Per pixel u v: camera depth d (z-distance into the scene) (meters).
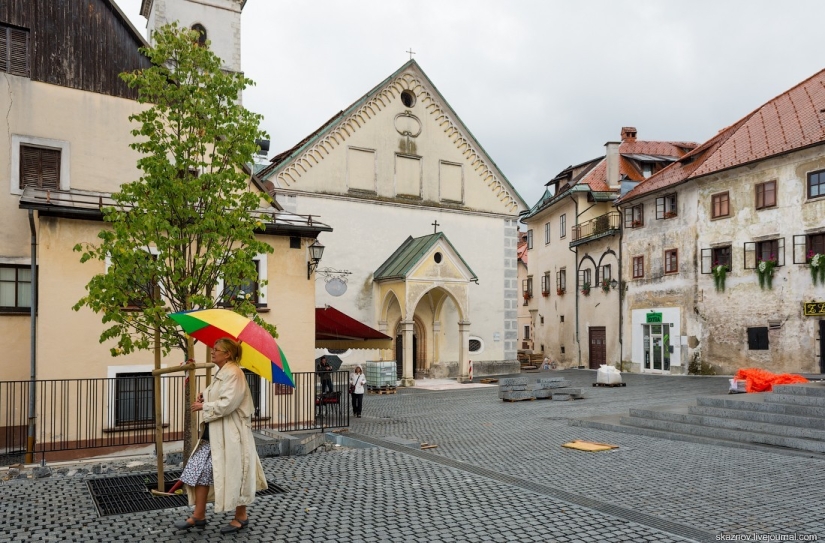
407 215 35.38
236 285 10.59
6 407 14.58
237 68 40.50
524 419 18.66
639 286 39.75
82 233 15.42
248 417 7.12
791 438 12.13
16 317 16.30
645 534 7.06
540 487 9.41
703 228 35.19
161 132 10.66
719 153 35.22
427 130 36.41
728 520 7.63
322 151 33.28
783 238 31.20
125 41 18.59
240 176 10.71
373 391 29.53
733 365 33.31
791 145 30.98
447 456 12.55
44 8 17.67
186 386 9.90
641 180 46.97
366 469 10.91
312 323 18.19
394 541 6.84
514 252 38.53
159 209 10.12
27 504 8.48
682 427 14.24
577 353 46.72
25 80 17.20
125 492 9.14
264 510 8.10
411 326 32.19
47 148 17.30
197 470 7.06
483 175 37.88
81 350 15.18
